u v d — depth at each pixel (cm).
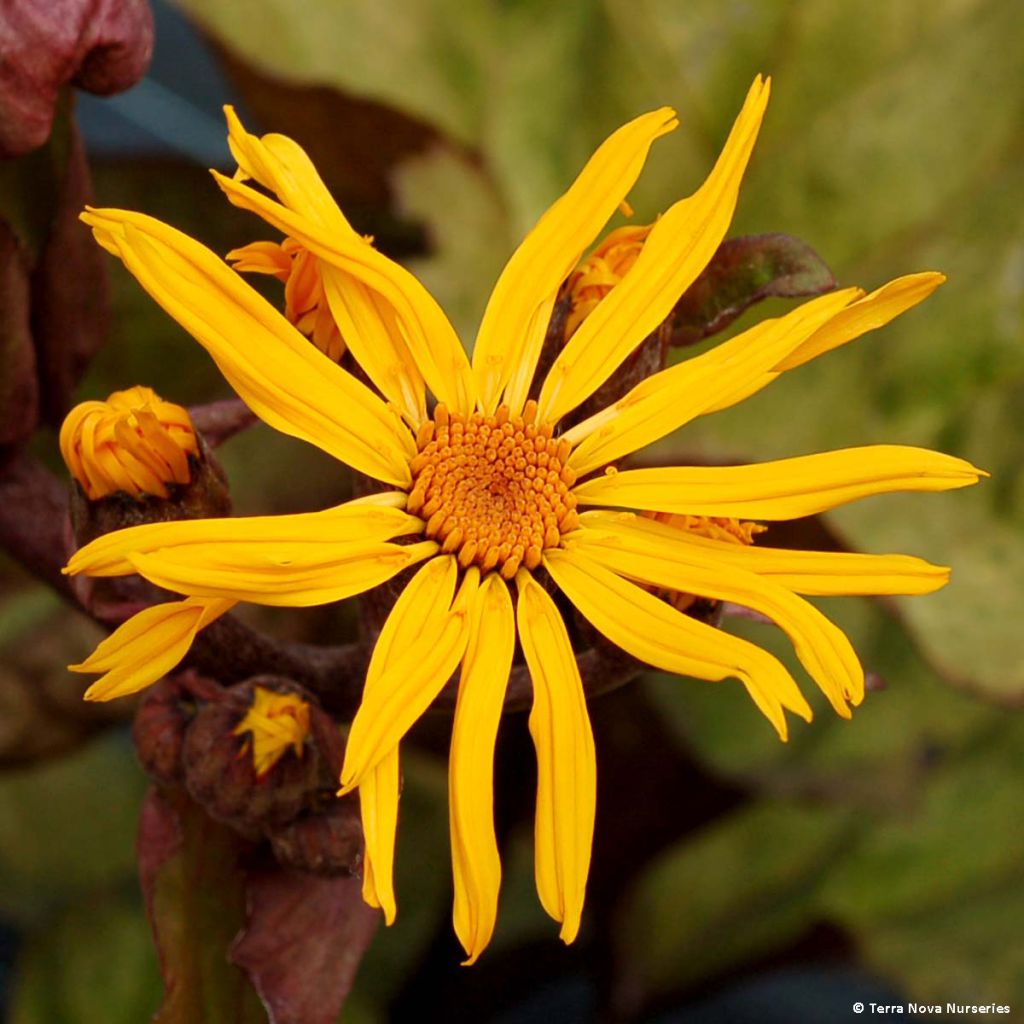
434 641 46
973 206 60
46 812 64
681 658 46
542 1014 67
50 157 50
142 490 46
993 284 59
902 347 59
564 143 62
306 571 45
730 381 47
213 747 47
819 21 62
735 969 60
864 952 59
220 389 59
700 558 46
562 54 62
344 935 48
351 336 46
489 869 44
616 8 61
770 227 62
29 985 58
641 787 59
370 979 59
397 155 57
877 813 59
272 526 45
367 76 59
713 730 59
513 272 47
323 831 48
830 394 59
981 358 59
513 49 62
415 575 46
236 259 47
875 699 61
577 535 47
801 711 45
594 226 47
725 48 62
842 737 60
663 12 62
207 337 45
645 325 47
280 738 47
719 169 47
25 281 49
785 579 46
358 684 48
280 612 57
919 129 61
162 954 48
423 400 47
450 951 59
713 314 48
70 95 49
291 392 46
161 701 48
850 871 61
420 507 47
